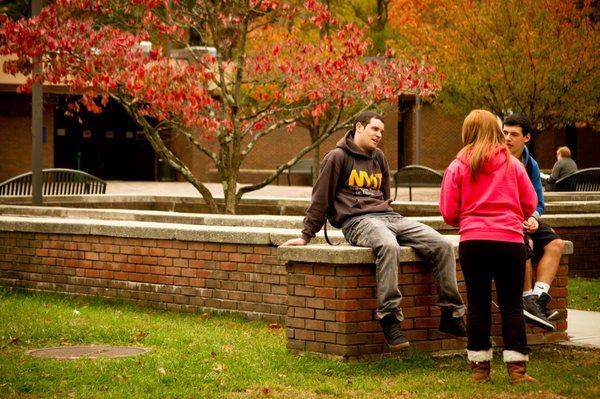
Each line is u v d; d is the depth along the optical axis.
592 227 18.17
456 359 10.39
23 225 15.47
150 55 18.56
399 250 9.91
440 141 51.97
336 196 10.41
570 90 32.00
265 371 9.55
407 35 35.81
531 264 11.03
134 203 23.83
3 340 11.29
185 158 51.38
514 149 10.84
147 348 10.93
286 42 20.55
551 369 9.82
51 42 17.98
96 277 14.70
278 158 51.88
